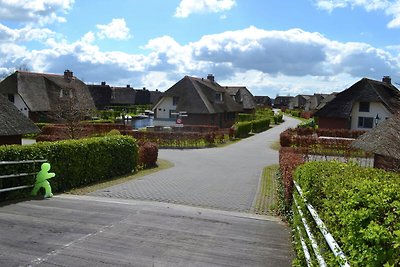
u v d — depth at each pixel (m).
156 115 53.00
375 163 14.37
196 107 49.53
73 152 13.71
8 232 7.66
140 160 20.64
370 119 43.34
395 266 2.79
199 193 13.57
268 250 7.23
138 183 15.28
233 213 10.70
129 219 9.09
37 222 8.48
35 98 49.94
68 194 12.55
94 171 15.22
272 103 171.88
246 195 13.46
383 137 13.58
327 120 44.28
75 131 30.33
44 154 12.30
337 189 4.58
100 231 7.96
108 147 16.34
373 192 3.83
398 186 4.15
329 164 7.58
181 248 7.11
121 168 17.62
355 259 3.10
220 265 6.33
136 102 103.38
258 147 34.47
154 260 6.42
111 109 81.31
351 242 3.27
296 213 7.52
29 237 7.37
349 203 3.64
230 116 61.00
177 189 14.20
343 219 3.51
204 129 41.19
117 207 10.41
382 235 2.88
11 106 18.94
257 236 8.20
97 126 39.69
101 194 12.77
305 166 7.81
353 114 43.97
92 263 6.15
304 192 6.20
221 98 57.31
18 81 49.16
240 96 79.62
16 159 11.27
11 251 6.57
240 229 8.75
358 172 6.25
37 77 52.59
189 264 6.31
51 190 12.45
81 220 8.79
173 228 8.48
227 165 22.67
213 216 9.98
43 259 6.25
